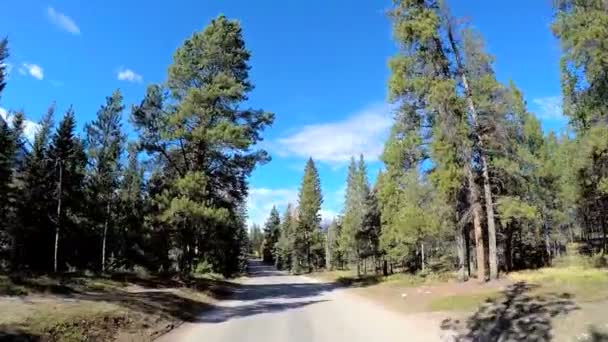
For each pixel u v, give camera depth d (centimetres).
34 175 3086
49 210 3091
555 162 3466
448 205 2222
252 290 3388
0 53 2409
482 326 1203
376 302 2195
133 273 2802
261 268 11088
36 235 3064
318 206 8212
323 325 1498
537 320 1114
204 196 2469
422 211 2239
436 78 2106
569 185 3419
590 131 1802
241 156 2722
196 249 3516
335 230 8406
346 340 1212
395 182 2308
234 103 2617
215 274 4625
